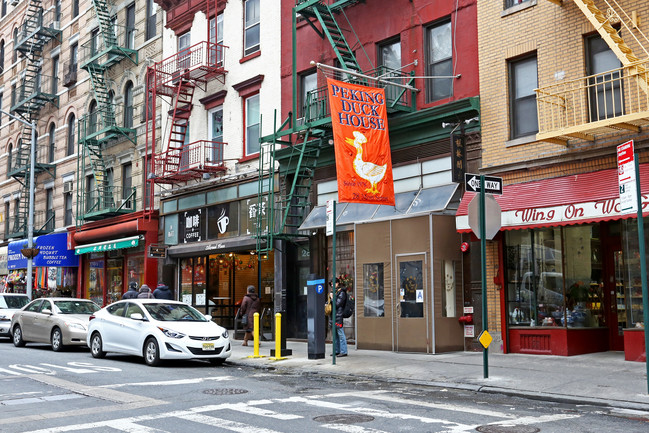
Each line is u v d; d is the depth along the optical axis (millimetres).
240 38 22766
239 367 13867
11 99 38875
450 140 15617
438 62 16594
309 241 19422
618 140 12578
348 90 15445
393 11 17562
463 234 15469
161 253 24703
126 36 28969
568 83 13539
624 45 12383
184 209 24844
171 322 14227
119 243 26547
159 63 24938
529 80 14602
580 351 13602
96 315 15898
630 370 11070
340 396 9656
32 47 35156
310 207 19656
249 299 18266
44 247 29922
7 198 38281
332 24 18891
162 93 25031
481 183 11016
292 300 20031
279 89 21000
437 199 15492
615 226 14008
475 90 15500
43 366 13672
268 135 19359
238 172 22234
